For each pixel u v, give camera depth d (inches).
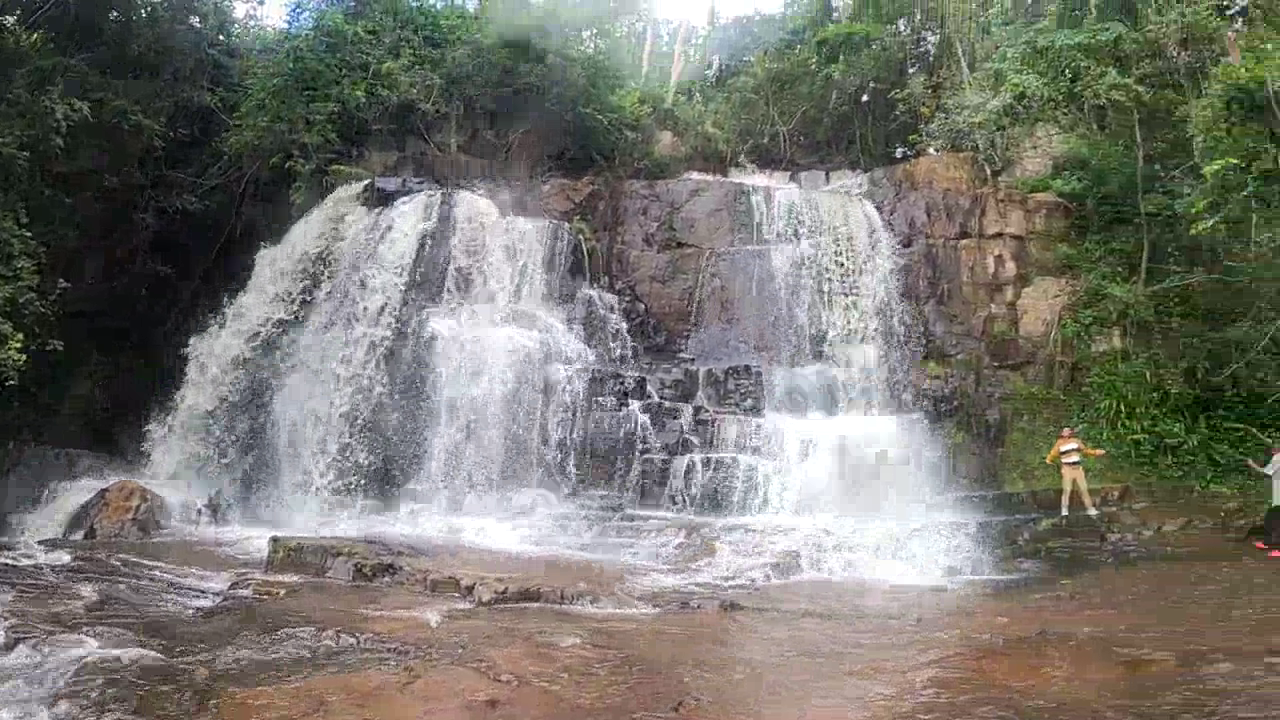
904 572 448.5
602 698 255.3
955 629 337.1
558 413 629.9
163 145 790.5
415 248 707.4
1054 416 690.8
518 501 584.7
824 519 552.1
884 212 776.9
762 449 604.7
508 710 244.5
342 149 844.0
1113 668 281.9
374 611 353.1
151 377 792.3
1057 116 817.5
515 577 393.4
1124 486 609.6
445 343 654.5
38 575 413.7
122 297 795.4
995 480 642.8
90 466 673.6
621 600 373.4
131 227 788.0
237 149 802.8
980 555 476.7
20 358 561.3
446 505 597.0
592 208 790.5
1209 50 789.9
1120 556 482.6
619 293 760.3
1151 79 804.6
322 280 725.9
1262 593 400.8
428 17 954.1
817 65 1020.5
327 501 621.6
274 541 440.8
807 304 754.2
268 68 841.5
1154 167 787.4
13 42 671.8
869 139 997.2
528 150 889.5
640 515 545.3
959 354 716.7
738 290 749.3
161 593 384.8
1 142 608.1
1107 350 724.0
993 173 825.5
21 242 602.2
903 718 238.1
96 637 312.3
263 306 730.8
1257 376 731.4
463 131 887.1
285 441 673.6
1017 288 737.0
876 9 1063.6
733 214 772.0
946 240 746.2
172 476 683.4
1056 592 404.8
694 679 273.3
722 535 494.3
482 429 633.6
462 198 732.7
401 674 274.1
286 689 260.1
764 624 344.5
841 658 297.3
